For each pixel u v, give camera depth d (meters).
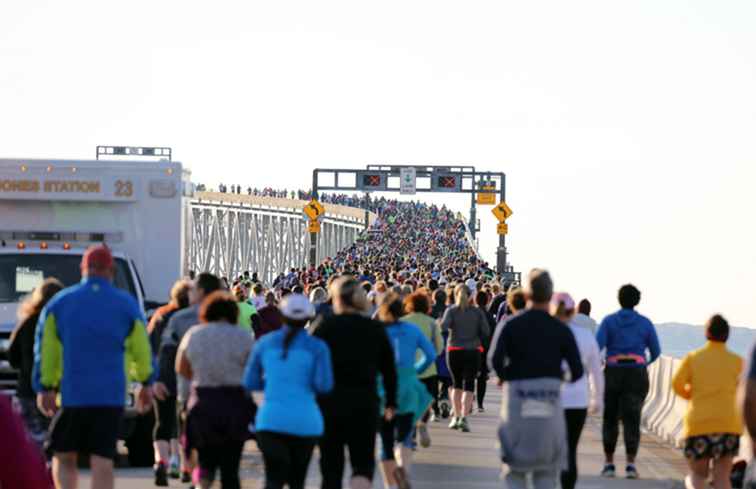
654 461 47.75
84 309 28.31
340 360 28.52
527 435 28.28
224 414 29.16
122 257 45.25
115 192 49.03
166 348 37.16
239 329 29.56
